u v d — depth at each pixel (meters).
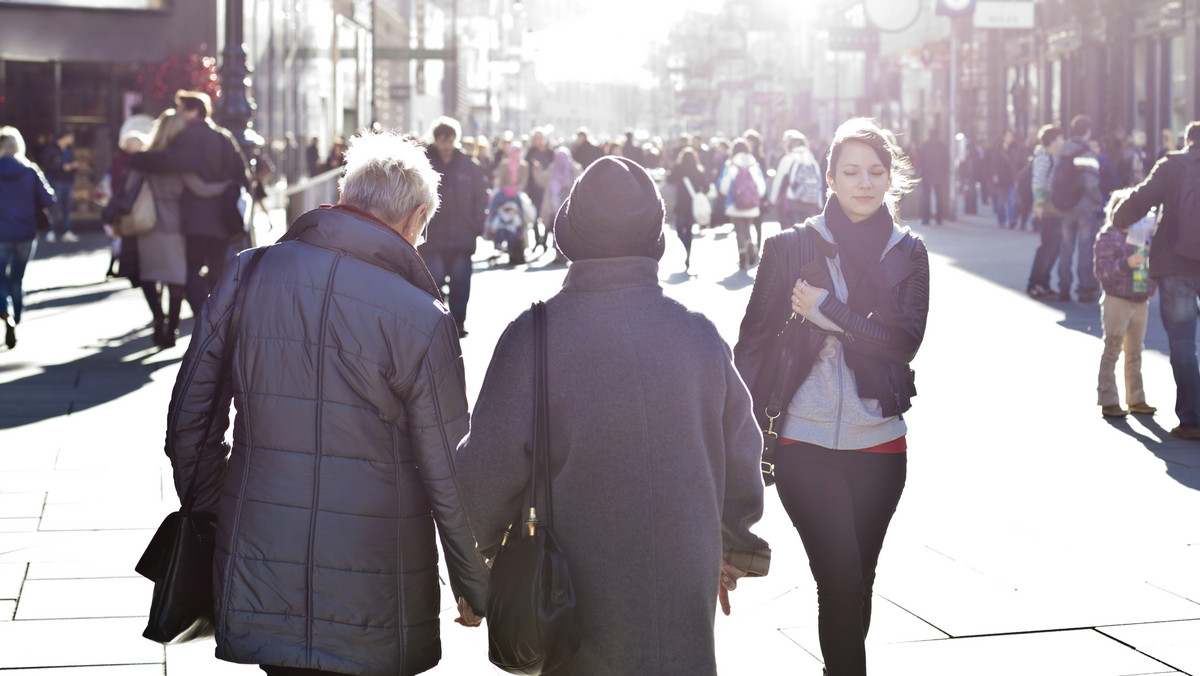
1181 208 7.99
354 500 3.20
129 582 5.39
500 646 2.81
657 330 2.90
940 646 4.72
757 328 3.88
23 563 5.62
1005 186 28.72
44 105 27.78
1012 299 15.21
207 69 25.67
